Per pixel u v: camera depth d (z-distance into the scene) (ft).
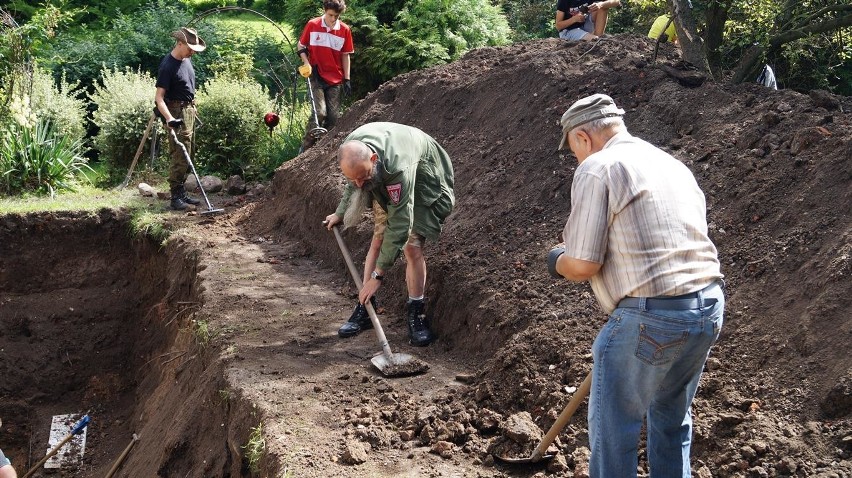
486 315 19.03
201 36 55.77
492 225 22.25
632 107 23.32
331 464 14.53
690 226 10.93
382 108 31.94
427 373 18.24
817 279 14.61
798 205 16.58
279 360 19.08
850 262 14.30
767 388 13.66
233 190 36.19
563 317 17.34
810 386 13.20
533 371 16.33
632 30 40.52
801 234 15.89
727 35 28.58
